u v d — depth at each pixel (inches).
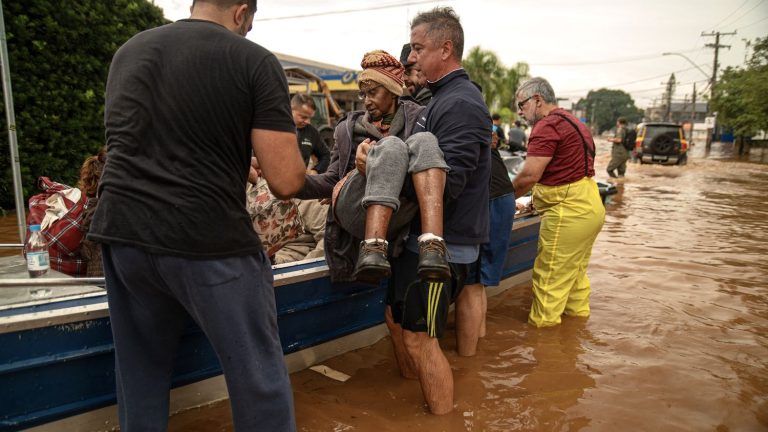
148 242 70.2
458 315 143.9
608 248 268.1
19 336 85.7
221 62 71.6
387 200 94.4
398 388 125.6
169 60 71.6
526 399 120.4
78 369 93.2
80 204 123.5
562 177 159.0
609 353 146.0
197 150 70.6
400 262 110.2
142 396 79.8
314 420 110.7
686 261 242.4
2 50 146.2
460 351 144.8
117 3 353.4
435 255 92.1
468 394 122.8
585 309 174.2
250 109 73.5
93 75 343.0
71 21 320.5
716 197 473.4
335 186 111.8
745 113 1196.5
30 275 106.7
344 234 121.8
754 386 126.3
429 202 95.4
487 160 113.9
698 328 163.6
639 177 659.4
